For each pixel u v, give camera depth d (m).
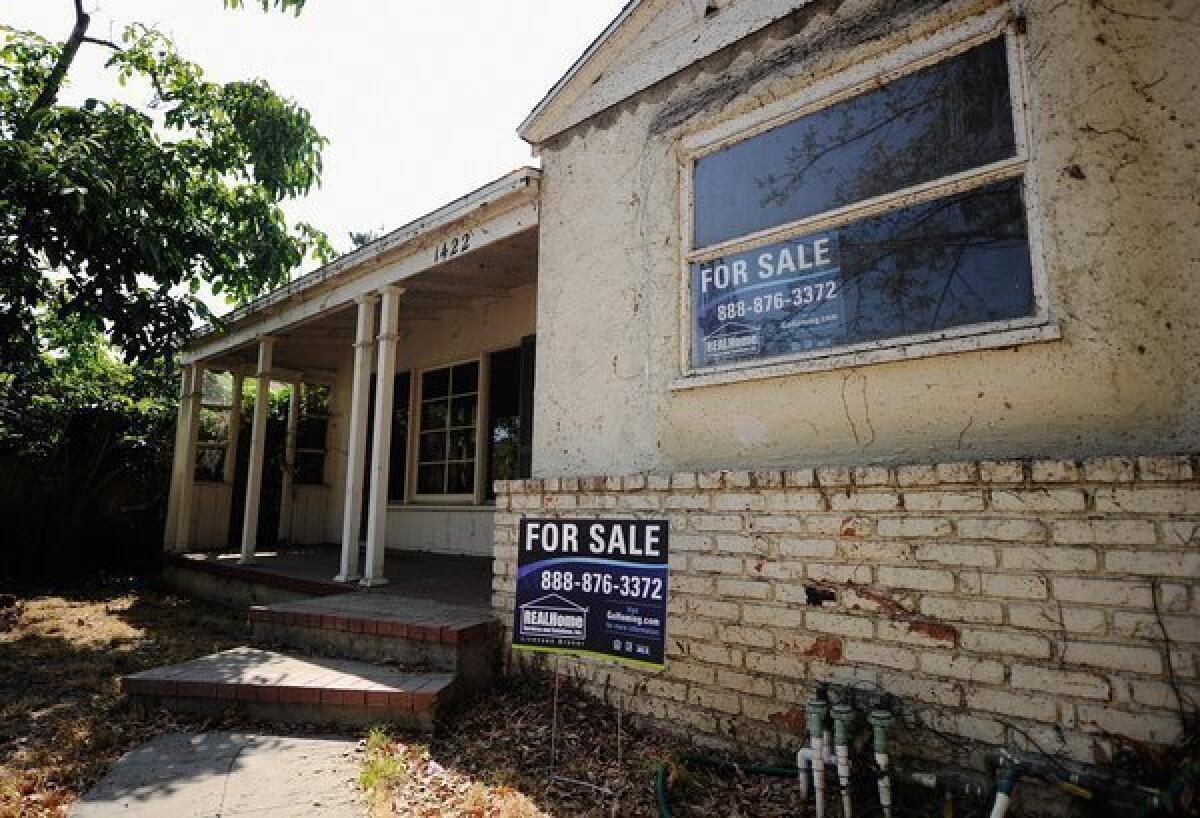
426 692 4.14
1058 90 3.17
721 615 3.79
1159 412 2.86
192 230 9.23
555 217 5.30
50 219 7.09
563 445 4.91
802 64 3.96
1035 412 3.09
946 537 3.10
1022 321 3.16
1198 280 2.89
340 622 5.14
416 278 7.44
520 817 3.15
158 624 7.54
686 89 4.56
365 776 3.50
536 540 3.94
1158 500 2.67
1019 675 2.87
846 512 3.40
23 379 10.96
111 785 3.52
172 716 4.54
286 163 11.67
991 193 3.35
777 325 3.97
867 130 3.80
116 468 11.48
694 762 3.58
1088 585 2.76
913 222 3.57
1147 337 2.90
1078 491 2.82
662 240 4.51
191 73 11.18
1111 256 2.98
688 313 4.37
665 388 4.34
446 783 3.51
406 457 9.90
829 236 3.84
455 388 9.38
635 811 3.17
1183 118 3.00
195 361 10.63
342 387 11.53
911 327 3.49
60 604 8.72
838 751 2.93
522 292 8.37
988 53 3.44
